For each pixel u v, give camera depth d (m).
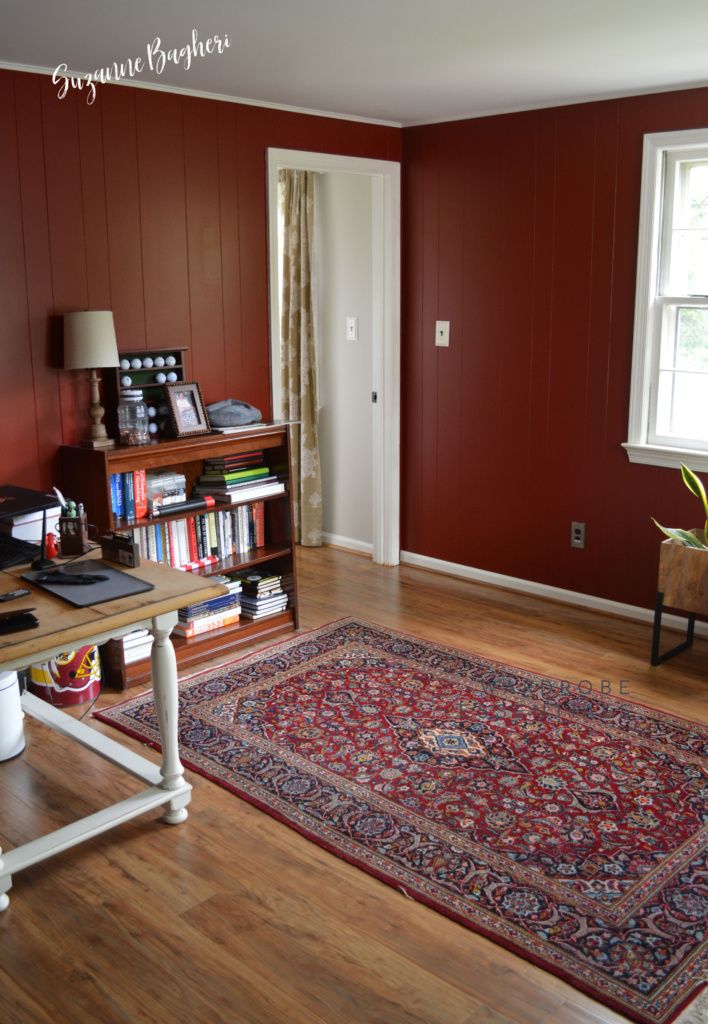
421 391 5.08
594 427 4.41
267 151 4.25
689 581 3.75
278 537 4.33
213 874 2.59
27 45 3.12
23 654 2.35
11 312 3.54
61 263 3.65
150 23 2.85
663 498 4.24
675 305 4.07
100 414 3.70
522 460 4.71
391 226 4.91
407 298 5.03
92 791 3.02
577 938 2.31
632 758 3.14
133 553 2.92
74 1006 2.12
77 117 3.60
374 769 3.09
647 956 2.25
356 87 3.88
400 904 2.46
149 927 2.38
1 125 3.41
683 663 3.93
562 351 4.45
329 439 5.70
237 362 4.32
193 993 2.15
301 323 5.51
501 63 3.44
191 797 2.97
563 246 4.35
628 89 3.95
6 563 2.95
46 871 2.61
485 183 4.57
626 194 4.11
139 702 3.63
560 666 3.90
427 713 3.48
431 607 4.65
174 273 4.01
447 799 2.91
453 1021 2.06
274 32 2.96
